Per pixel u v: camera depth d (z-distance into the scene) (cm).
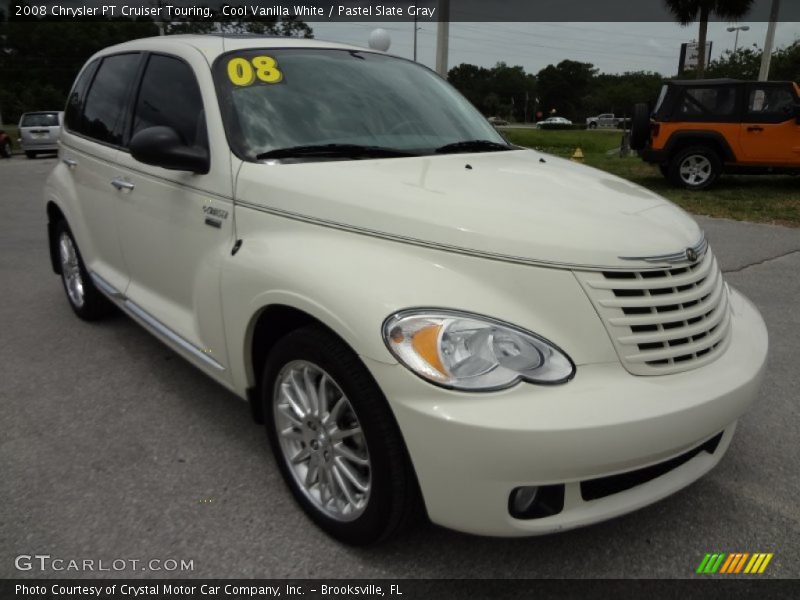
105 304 456
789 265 645
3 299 521
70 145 429
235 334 259
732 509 260
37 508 255
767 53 1859
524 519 197
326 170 256
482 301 200
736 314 261
